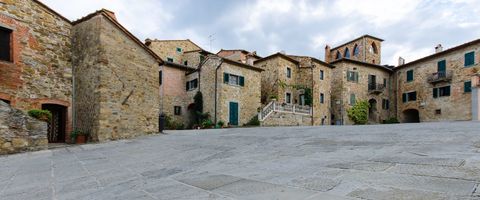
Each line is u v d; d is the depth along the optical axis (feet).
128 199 11.43
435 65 97.60
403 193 8.86
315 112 96.02
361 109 106.42
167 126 80.02
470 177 9.86
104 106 41.78
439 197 8.19
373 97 111.45
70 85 44.21
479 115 59.67
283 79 93.66
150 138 43.11
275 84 91.91
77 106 45.01
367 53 123.44
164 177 15.21
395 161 13.51
